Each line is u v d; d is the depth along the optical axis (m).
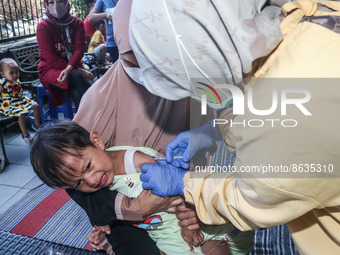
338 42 0.60
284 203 0.67
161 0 0.68
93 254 1.00
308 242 0.82
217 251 1.24
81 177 1.18
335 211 0.71
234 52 0.66
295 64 0.61
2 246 1.02
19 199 2.60
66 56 3.24
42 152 1.18
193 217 1.15
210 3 0.64
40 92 3.55
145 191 1.19
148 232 1.34
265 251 1.90
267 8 0.72
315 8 0.67
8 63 3.11
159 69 0.75
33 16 4.91
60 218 2.37
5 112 3.15
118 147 1.39
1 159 2.99
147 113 1.38
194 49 0.69
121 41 1.00
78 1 5.77
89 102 1.41
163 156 1.37
